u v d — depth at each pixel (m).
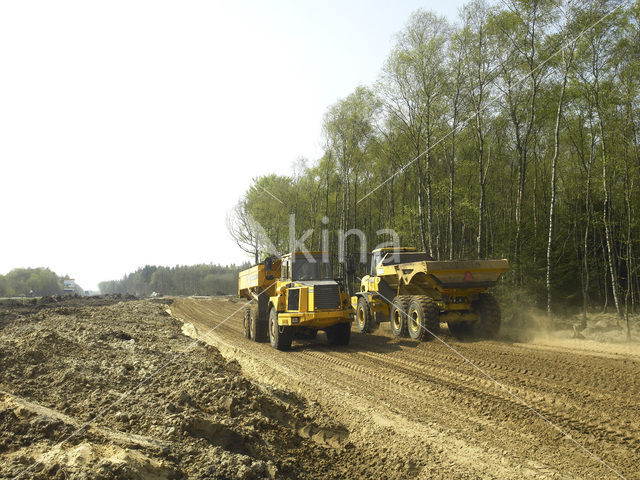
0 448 4.37
